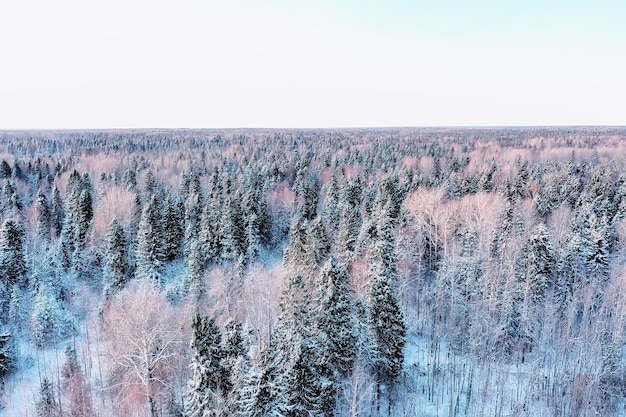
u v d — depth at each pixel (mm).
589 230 61594
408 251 67562
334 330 36531
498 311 55469
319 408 32688
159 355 41125
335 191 96688
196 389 29219
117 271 66812
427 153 164250
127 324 42906
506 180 91562
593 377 47062
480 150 178250
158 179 119625
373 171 128500
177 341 44312
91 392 47562
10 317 60844
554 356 53156
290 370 31828
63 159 153250
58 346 59031
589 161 136875
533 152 162625
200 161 147375
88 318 65062
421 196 77250
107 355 45125
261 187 110188
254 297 54562
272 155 150625
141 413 41531
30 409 48125
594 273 58469
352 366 38219
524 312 52094
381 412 43594
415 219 74312
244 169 124938
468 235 65562
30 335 59531
